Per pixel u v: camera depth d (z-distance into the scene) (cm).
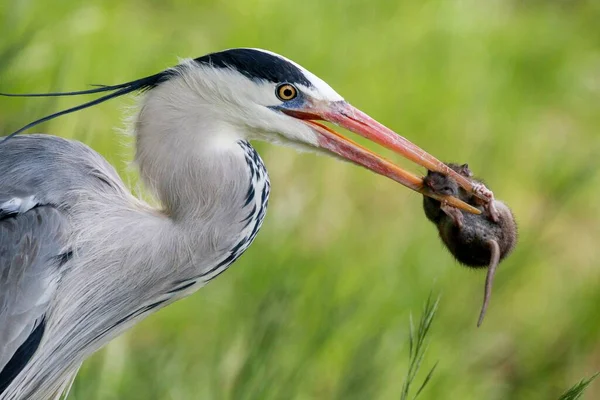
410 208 1198
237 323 944
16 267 629
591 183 1337
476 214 695
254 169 681
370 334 1001
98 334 679
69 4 1217
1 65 957
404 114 1325
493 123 1382
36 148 673
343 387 896
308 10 1382
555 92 1477
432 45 1428
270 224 1085
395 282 1112
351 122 690
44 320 643
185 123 670
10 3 1128
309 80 687
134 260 665
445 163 722
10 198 644
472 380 1077
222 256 677
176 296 686
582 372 1155
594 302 1202
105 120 1118
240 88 673
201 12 1330
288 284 950
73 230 652
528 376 1127
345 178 1193
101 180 684
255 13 1350
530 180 1339
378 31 1409
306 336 966
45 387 682
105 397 860
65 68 1042
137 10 1290
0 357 622
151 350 938
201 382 921
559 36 1555
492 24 1523
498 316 1143
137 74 1192
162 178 672
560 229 1291
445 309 1095
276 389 843
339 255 1116
